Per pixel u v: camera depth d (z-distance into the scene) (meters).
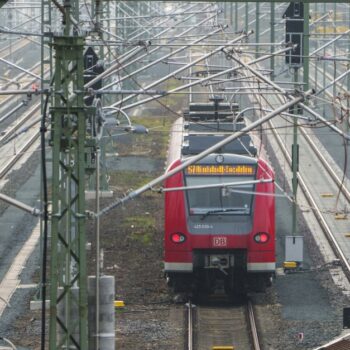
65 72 41.69
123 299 70.25
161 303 69.69
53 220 41.69
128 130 56.38
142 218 97.62
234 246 70.06
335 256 83.88
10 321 64.56
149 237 89.62
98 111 45.59
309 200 106.12
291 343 60.12
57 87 41.44
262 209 70.31
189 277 71.56
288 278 76.75
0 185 114.31
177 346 59.69
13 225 95.75
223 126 79.19
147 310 67.69
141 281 74.81
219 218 70.31
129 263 80.25
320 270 79.00
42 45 74.19
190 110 87.00
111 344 44.34
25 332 62.06
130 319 65.31
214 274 72.00
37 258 83.06
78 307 43.03
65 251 46.06
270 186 70.88
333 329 62.81
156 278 75.88
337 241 89.75
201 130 79.50
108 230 92.31
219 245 70.00
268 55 71.62
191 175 70.56
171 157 74.62
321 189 113.00
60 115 41.41
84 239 41.88
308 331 62.47
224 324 65.31
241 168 70.81
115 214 99.31
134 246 86.25
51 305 41.94
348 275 77.50
